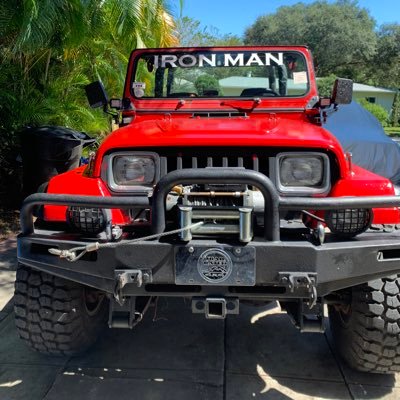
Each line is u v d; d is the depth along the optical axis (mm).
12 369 2949
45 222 2660
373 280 2428
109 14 7215
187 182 2215
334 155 2580
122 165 2672
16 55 7230
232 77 4078
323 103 3773
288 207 2227
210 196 2369
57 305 2746
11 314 3715
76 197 2330
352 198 2234
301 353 3158
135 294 2430
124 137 2709
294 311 2666
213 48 4082
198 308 2412
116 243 2295
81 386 2777
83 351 3113
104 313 3287
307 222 2668
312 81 3912
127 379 2850
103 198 2297
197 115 3814
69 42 6898
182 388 2764
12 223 6445
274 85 4059
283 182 2623
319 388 2777
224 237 2303
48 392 2723
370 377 2889
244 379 2861
